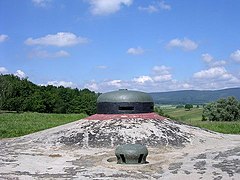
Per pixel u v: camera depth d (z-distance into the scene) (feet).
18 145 69.92
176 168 47.26
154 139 66.64
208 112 205.87
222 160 48.67
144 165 50.26
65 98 271.08
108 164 51.85
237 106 203.51
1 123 140.26
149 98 77.97
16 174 47.01
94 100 260.01
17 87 262.26
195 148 63.67
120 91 76.74
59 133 72.59
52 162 54.90
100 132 69.10
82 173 46.91
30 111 250.57
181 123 80.12
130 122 71.72
